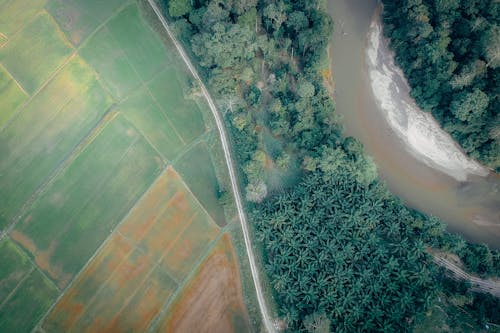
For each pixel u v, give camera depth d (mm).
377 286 101500
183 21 128750
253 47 123500
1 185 113750
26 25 131125
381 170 121938
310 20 128250
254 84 126812
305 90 117062
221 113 125250
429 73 121562
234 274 107500
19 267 105938
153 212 112875
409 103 127438
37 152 117750
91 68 127375
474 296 104375
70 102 123250
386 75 130875
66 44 129750
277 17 125312
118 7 136625
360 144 114500
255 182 111500
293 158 120875
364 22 138000
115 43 131625
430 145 123312
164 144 120688
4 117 120500
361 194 111625
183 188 116125
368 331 99000
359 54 134500
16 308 102000
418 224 109375
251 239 111250
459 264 109312
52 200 112875
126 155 118562
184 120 124312
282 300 103688
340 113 128125
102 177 115938
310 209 110875
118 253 108250
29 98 122875
